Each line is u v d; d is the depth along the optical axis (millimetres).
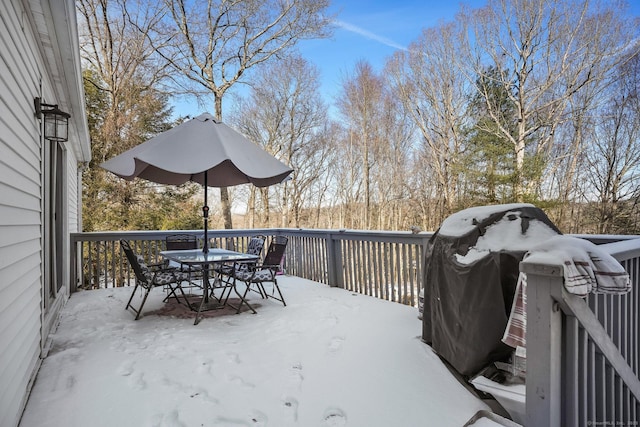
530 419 1539
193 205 14211
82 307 4648
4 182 1891
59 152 4832
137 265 4066
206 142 3961
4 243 1857
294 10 12422
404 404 2182
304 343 3227
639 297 2252
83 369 2723
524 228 2371
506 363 2215
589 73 15219
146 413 2125
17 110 2234
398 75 20234
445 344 2652
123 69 13594
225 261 4156
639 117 14180
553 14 15281
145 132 13672
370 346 3057
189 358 2932
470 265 2352
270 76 18656
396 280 4891
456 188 16828
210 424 2023
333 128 21891
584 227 15312
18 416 2035
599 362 1708
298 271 6785
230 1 12141
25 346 2312
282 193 21219
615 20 14680
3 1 1936
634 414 2035
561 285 1463
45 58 3309
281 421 2059
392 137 21047
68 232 5449
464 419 2027
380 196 21281
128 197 12930
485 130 15445
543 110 15859
